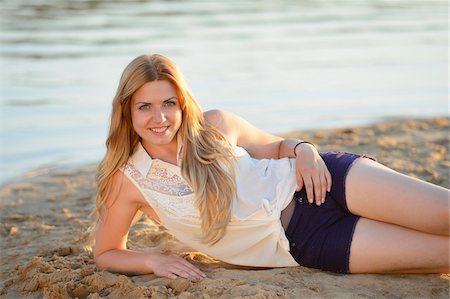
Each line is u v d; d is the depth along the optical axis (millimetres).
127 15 26281
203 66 17094
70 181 8711
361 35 22828
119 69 16734
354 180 4848
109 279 4906
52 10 27359
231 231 4930
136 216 5391
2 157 9914
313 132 11148
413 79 15898
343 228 4859
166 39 21062
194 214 4863
